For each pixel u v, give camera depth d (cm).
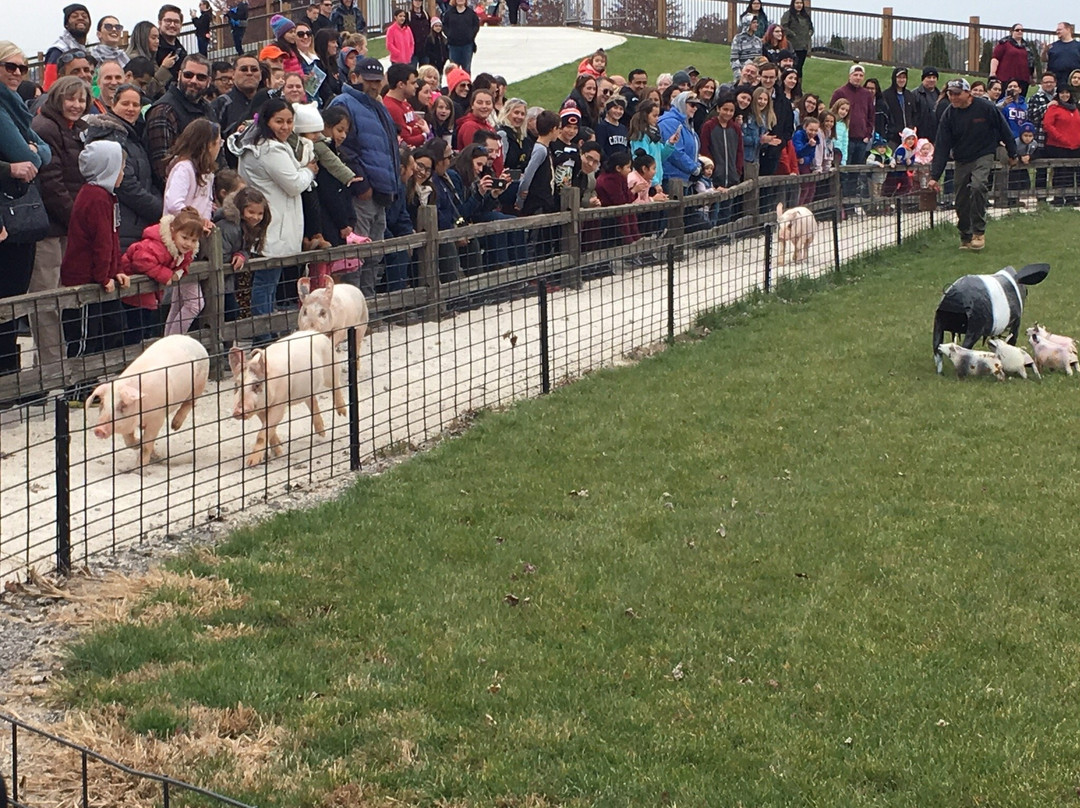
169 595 716
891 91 2295
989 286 1198
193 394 927
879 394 1145
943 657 662
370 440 1003
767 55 2470
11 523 805
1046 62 2614
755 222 1823
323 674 640
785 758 573
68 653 647
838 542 813
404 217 1376
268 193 1166
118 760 555
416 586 745
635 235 1633
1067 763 569
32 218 998
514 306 1455
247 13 2902
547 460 970
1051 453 980
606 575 764
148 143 1130
